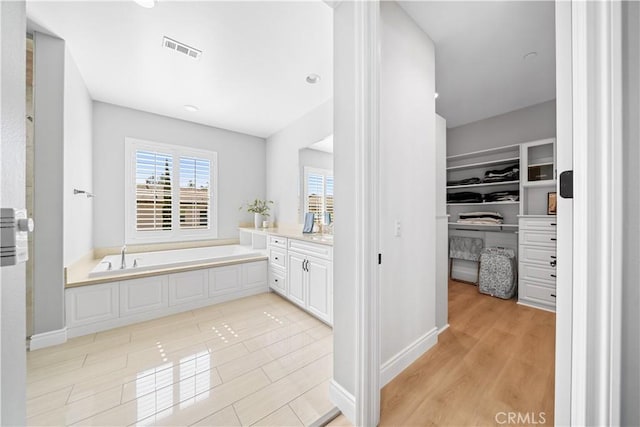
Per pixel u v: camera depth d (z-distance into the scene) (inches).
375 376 48.3
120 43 80.4
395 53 63.3
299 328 88.7
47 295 75.7
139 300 93.4
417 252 71.7
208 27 73.7
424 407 53.3
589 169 23.1
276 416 50.4
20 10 17.3
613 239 22.2
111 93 113.6
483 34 75.1
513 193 127.7
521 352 73.5
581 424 23.5
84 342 78.2
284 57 88.0
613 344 22.2
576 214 24.0
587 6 23.2
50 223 76.1
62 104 77.9
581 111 23.5
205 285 109.5
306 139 136.9
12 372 16.5
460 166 145.2
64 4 65.0
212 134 155.1
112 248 123.6
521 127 127.6
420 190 72.7
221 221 158.7
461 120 143.3
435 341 78.3
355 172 48.0
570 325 26.3
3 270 15.7
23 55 17.5
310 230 128.8
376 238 48.1
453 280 152.0
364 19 46.5
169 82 104.4
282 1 64.7
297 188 145.8
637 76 22.3
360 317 47.3
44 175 75.4
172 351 73.5
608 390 22.3
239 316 98.9
